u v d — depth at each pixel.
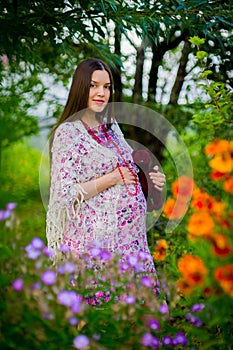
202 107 4.76
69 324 1.90
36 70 5.05
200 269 1.92
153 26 3.53
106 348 1.97
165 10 3.41
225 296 1.95
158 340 2.14
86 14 3.42
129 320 2.11
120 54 4.90
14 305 1.87
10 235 2.45
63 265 2.28
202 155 4.18
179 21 3.44
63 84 5.90
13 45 3.31
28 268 2.18
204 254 2.00
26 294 1.93
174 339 2.08
